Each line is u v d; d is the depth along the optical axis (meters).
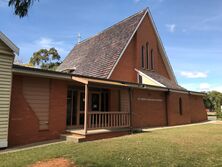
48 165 7.06
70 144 10.60
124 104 17.97
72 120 15.09
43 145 10.66
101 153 8.42
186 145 10.08
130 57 21.53
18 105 11.27
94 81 12.69
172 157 7.96
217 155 8.39
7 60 10.33
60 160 7.58
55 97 12.83
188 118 23.66
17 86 11.33
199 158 7.93
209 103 61.78
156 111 19.86
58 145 10.39
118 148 9.33
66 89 13.46
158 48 25.98
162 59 26.45
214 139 11.83
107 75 18.20
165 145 10.02
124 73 20.38
